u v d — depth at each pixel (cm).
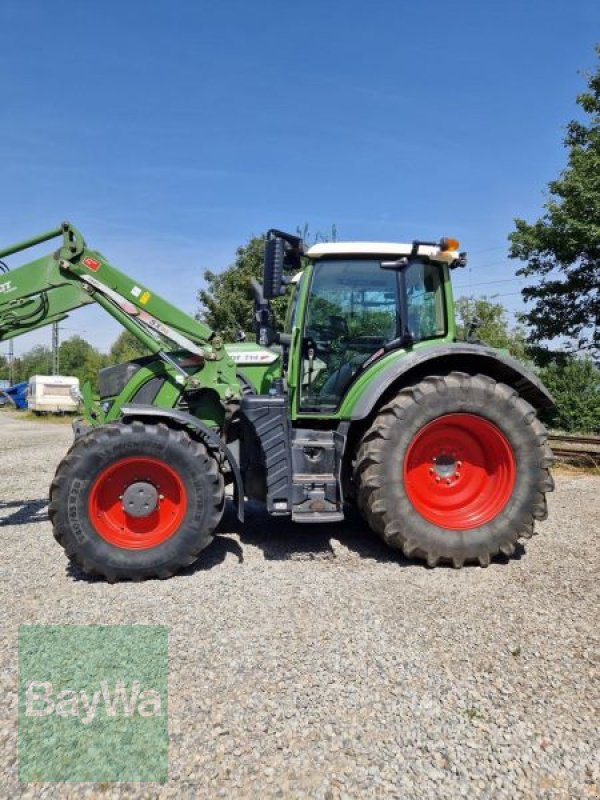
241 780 194
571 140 900
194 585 363
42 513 567
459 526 400
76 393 572
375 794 189
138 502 378
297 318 452
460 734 218
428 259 465
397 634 295
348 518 530
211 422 480
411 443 402
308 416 445
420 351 421
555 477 767
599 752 208
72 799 187
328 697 240
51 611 324
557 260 891
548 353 952
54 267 451
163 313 457
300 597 342
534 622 308
